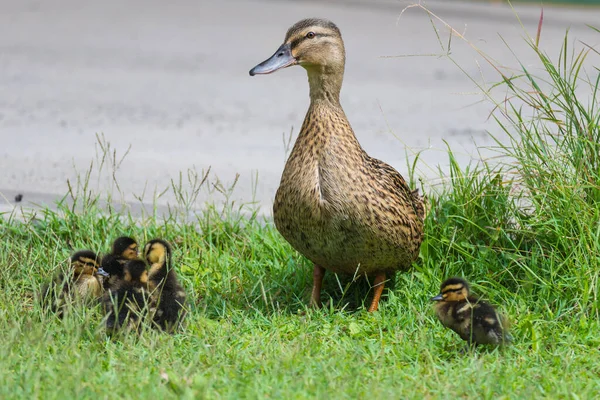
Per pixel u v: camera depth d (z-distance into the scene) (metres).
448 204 11.89
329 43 10.42
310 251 10.57
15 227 12.59
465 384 8.21
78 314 9.20
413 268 11.27
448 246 11.41
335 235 10.27
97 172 16.73
